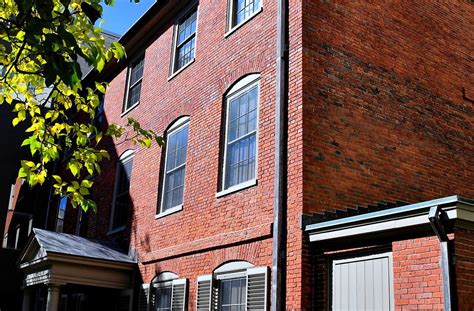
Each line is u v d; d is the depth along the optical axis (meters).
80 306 15.77
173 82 13.72
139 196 14.12
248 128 10.35
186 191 11.84
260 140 9.80
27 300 14.34
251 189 9.70
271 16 10.41
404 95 10.45
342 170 9.00
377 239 7.32
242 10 11.79
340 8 10.02
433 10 11.66
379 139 9.71
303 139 8.70
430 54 11.27
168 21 15.01
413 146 10.23
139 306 12.57
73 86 5.33
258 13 10.82
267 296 8.59
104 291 14.64
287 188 8.74
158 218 12.80
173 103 13.45
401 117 10.23
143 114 15.06
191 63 13.03
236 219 9.91
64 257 12.32
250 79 10.62
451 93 11.41
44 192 22.22
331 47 9.61
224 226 10.21
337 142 9.09
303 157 8.59
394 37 10.70
